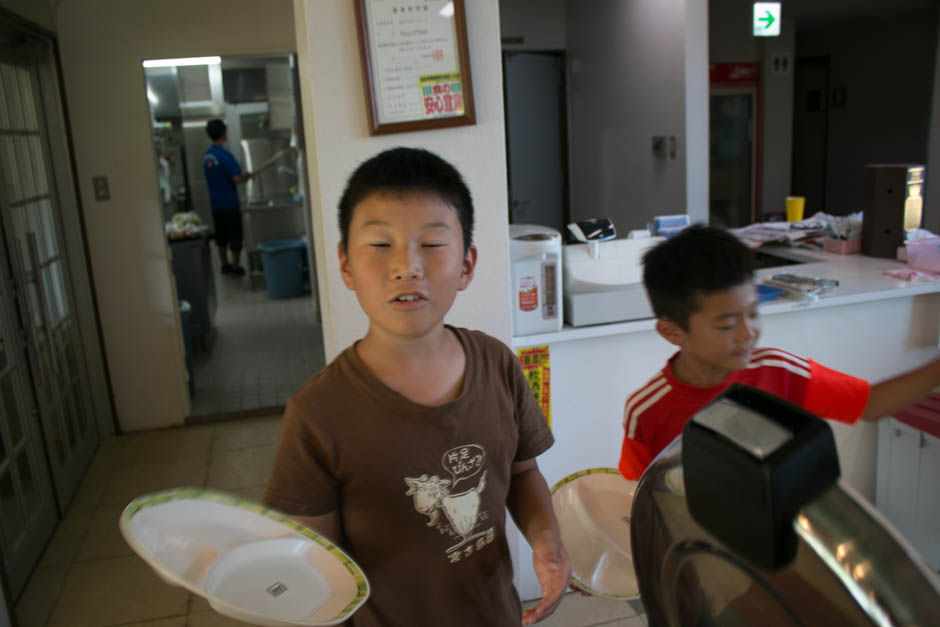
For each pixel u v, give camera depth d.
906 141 7.52
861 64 7.89
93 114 3.79
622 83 5.79
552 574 0.92
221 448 3.93
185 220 5.77
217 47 3.85
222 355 5.64
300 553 0.76
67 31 3.70
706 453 0.42
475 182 1.95
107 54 3.76
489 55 1.90
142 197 3.92
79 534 3.08
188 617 2.51
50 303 3.44
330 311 1.91
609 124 6.11
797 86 8.72
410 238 0.81
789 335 2.49
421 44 1.83
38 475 3.00
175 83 8.16
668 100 5.13
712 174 6.84
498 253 2.01
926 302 2.63
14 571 2.62
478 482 0.92
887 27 7.49
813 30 8.21
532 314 2.22
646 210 5.62
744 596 0.43
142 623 2.49
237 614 0.64
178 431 4.18
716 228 1.24
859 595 0.39
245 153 8.52
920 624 0.39
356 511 0.89
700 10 4.81
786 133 6.83
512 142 6.71
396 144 1.87
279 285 7.55
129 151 3.86
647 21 5.30
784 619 0.41
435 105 1.86
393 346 0.87
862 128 8.02
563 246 2.39
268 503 0.86
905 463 2.44
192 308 5.57
